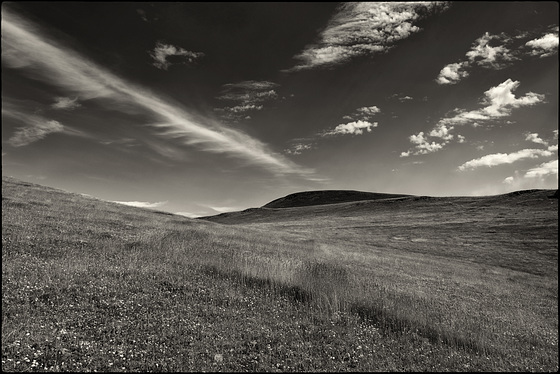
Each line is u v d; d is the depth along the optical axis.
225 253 20.98
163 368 7.50
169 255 17.84
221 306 11.55
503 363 9.74
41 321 9.00
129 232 24.19
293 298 13.09
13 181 42.75
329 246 40.81
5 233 17.64
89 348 7.98
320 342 9.69
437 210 88.56
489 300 20.22
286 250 29.12
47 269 12.87
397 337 10.73
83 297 10.81
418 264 34.28
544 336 13.40
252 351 8.79
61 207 29.95
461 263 41.16
